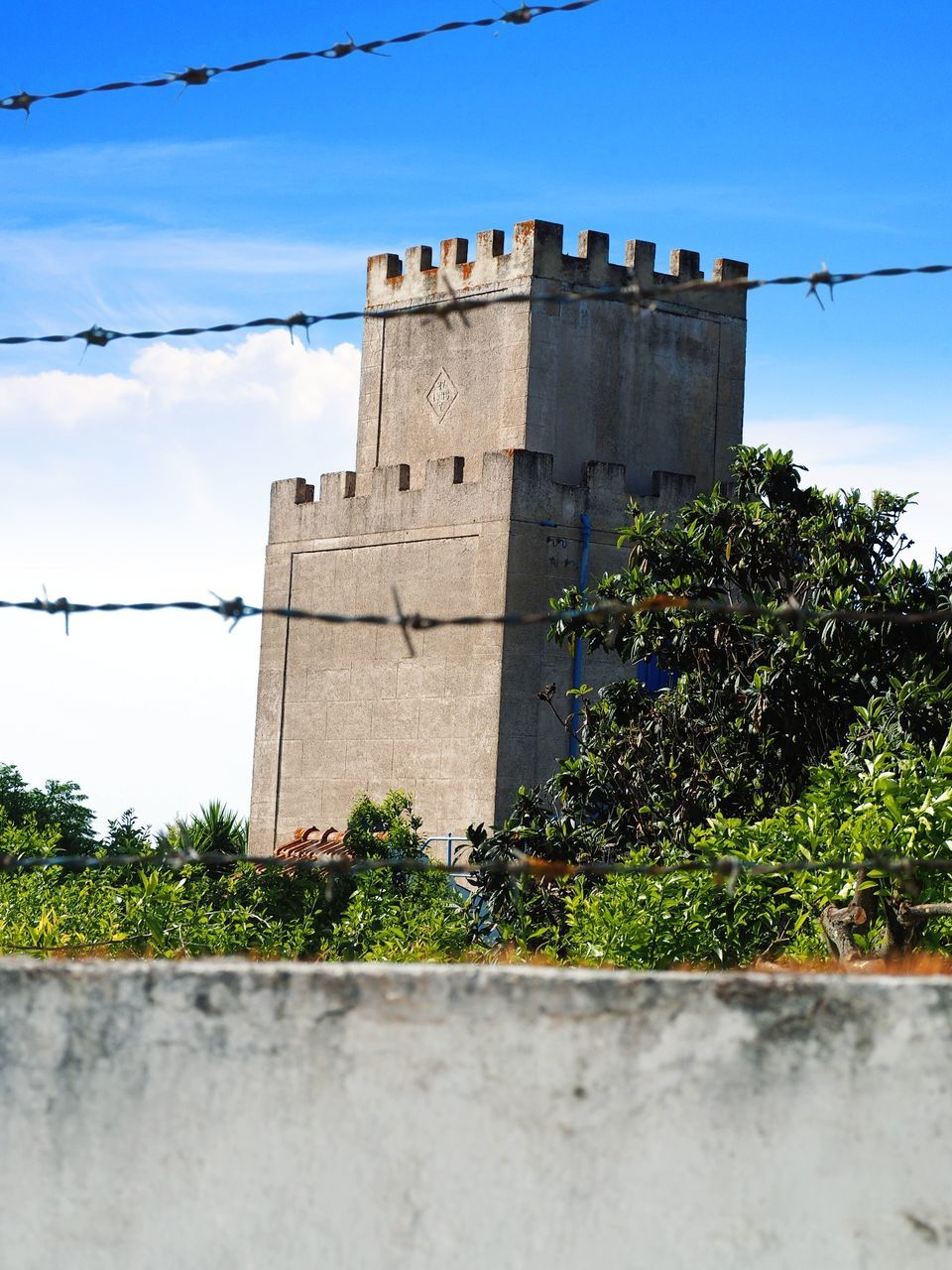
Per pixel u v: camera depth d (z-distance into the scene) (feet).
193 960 14.90
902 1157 13.70
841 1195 13.71
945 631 57.21
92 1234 14.28
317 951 63.77
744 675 61.31
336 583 127.85
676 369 129.80
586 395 125.70
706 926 36.81
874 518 63.67
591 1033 13.98
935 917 30.83
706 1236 13.76
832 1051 13.80
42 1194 14.37
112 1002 14.42
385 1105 14.10
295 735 129.29
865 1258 13.65
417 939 59.36
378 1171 14.07
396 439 132.05
